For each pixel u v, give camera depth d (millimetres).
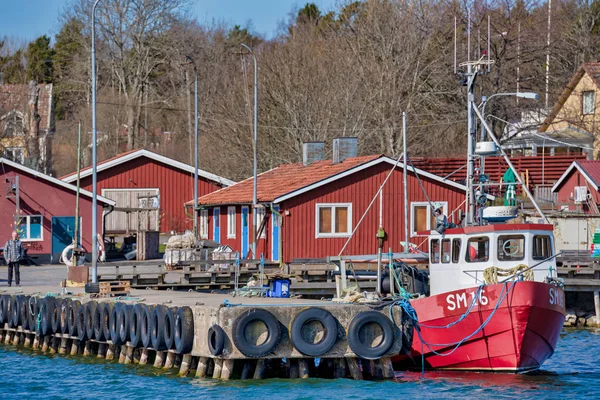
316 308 56125
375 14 167625
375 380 57594
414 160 143875
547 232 60562
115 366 64250
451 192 109750
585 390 56031
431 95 160875
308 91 161625
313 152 123688
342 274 67812
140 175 147625
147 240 124062
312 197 106375
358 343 56594
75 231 111188
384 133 160250
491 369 59031
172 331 59125
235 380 56906
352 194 107438
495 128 155125
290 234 105562
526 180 140875
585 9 185250
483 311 57562
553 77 165875
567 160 146250
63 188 123750
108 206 126062
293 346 55906
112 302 65812
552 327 58438
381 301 58906
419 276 67062
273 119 162625
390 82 160875
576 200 121938
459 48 158625
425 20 167125
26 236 122000
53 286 87000
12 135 185000
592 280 89562
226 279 91500
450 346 59156
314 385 55844
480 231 60719
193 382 56906
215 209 125438
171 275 99750
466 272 59719
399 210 108312
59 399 54906
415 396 53562
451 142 163250
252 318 55312
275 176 123812
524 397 53906
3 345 77250
